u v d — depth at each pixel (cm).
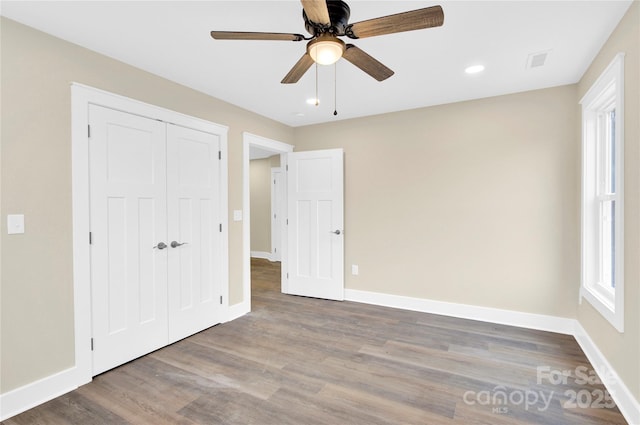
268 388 220
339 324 337
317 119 419
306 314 369
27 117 203
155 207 277
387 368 246
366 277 410
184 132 302
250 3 184
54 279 214
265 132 405
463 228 352
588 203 274
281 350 278
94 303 236
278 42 227
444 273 363
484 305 344
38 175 207
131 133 260
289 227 450
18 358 198
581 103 282
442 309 364
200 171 318
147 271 271
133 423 185
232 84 302
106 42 226
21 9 187
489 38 222
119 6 186
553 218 312
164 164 284
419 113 373
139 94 266
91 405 202
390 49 237
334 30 164
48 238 212
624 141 194
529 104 320
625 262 192
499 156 334
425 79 292
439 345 285
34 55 206
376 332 315
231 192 354
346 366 249
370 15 197
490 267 340
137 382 228
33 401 203
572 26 207
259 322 344
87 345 230
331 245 423
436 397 208
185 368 247
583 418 187
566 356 262
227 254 346
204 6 187
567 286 308
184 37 221
